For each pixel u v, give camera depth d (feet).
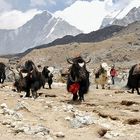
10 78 155.84
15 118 50.98
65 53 612.70
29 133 44.19
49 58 611.06
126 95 91.25
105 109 64.13
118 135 46.24
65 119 53.01
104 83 123.75
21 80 81.00
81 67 77.41
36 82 81.51
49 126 49.24
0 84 128.88
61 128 48.75
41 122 50.83
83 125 49.52
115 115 57.82
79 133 46.70
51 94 91.61
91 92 101.14
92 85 141.49
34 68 81.82
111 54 529.45
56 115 55.52
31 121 50.80
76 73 76.95
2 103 61.82
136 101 74.90
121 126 51.55
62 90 106.22
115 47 559.38
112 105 71.61
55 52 624.18
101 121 53.72
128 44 561.43
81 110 64.23
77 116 53.16
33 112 56.54
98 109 64.18
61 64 567.18
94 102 76.02
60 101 76.95
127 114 58.75
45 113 56.49
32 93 81.41
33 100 69.05
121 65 419.13
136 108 66.13
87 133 46.85
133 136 46.03
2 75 143.54
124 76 157.79
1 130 45.27
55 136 44.70
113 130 48.39
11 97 70.08
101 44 596.29
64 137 44.62
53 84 135.64
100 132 47.24
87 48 593.01
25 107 57.36
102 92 101.76
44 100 73.46
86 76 77.61
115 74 143.43
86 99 82.33
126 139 44.50
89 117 51.26
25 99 69.10
